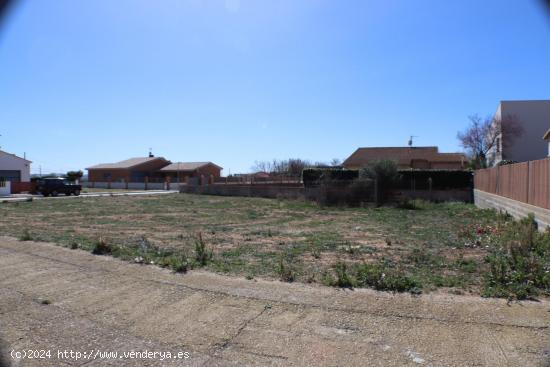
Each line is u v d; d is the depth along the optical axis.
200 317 4.53
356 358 3.54
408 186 26.56
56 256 7.65
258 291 5.32
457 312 4.46
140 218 15.95
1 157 40.41
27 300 5.21
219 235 11.07
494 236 9.89
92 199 28.48
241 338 3.99
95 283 5.88
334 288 5.41
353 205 22.00
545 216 9.96
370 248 8.77
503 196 15.67
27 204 23.23
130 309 4.83
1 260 7.47
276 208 21.11
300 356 3.61
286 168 56.41
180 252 8.12
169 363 3.54
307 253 8.18
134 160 63.81
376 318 4.36
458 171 25.97
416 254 7.87
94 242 9.04
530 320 4.20
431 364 3.41
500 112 40.12
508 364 3.38
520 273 5.55
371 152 52.28
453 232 11.55
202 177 42.97
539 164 10.75
